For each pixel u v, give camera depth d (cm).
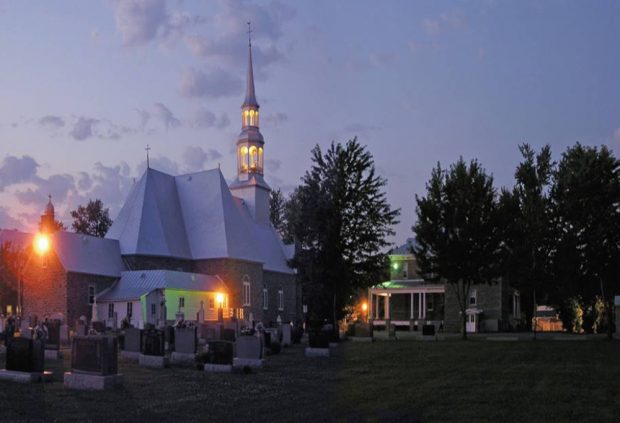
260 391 1995
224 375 2402
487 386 2058
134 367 2625
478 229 4150
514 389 1988
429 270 4306
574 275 4062
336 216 4419
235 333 3725
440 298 6688
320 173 4556
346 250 4484
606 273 4019
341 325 5278
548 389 1980
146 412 1617
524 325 6381
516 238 4162
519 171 4175
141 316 6009
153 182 7494
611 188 3953
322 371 2528
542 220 4044
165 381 2209
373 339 4197
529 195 4094
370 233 4491
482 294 5956
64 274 6031
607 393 1897
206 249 7350
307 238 4522
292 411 1653
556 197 4081
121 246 6869
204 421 1517
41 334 3003
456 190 4241
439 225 4278
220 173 7856
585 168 3997
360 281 4538
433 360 2858
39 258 6166
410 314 6775
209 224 7512
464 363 2719
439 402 1775
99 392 1911
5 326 4219
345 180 4491
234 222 7631
